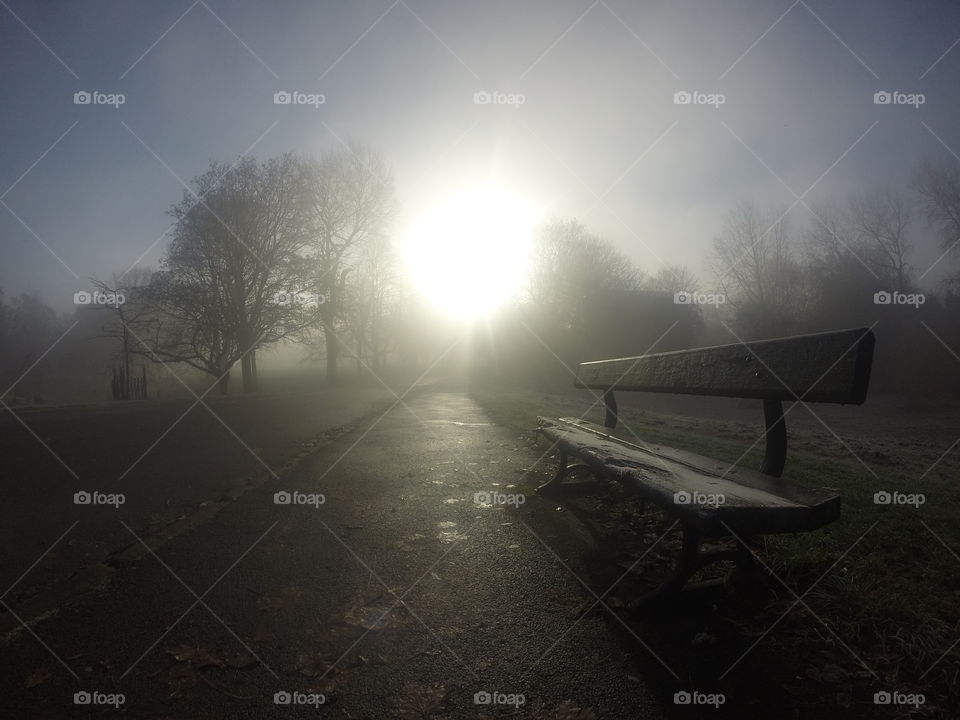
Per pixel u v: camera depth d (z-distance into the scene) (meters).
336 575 3.86
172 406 19.48
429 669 2.72
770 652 2.82
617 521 4.99
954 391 29.00
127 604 3.40
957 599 3.13
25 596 3.52
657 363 5.10
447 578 3.79
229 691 2.55
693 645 2.90
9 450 8.95
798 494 3.07
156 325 33.69
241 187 30.95
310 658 2.82
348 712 2.40
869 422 19.72
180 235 30.89
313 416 15.12
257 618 3.23
